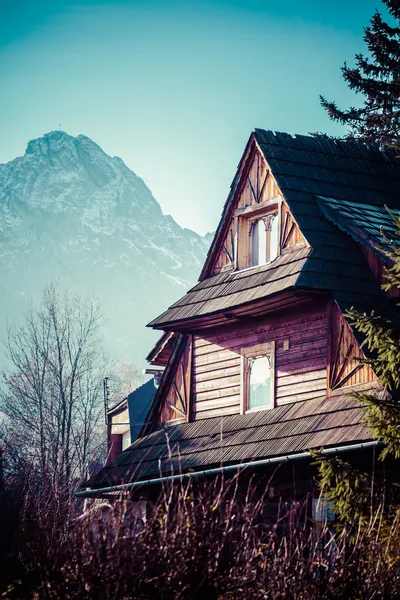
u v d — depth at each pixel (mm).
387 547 12602
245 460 20500
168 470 22469
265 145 24172
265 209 24125
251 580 11211
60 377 41125
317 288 20797
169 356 27547
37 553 11234
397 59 34438
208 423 24062
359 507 15711
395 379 16328
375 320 16562
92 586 10305
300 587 11461
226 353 24328
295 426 20547
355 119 36531
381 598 11914
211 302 23859
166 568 10508
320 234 22234
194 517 11234
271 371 22641
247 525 11625
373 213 23359
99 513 11445
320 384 21234
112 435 42781
